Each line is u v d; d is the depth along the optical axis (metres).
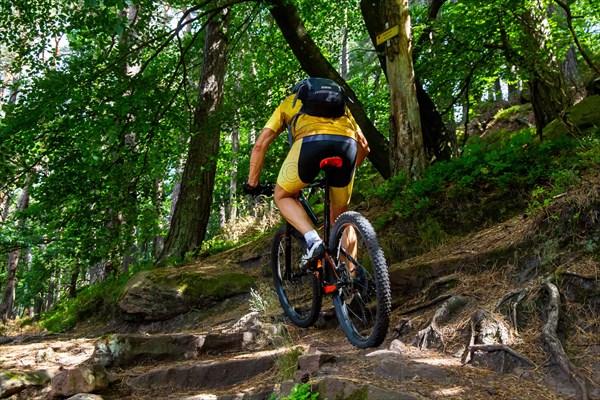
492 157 5.61
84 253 9.87
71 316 9.55
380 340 3.16
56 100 7.88
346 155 3.55
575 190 3.73
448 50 7.96
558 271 3.24
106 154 9.25
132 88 8.77
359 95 13.36
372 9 8.05
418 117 6.85
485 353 2.85
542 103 7.66
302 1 11.53
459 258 4.19
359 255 5.46
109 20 8.11
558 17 9.17
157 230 11.39
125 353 4.20
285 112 3.76
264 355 3.81
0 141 8.20
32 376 3.93
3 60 20.17
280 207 3.70
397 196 6.40
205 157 10.51
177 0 11.88
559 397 2.35
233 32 11.17
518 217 4.51
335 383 2.56
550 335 2.74
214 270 7.81
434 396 2.40
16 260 18.33
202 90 10.82
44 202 9.42
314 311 3.96
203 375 3.62
